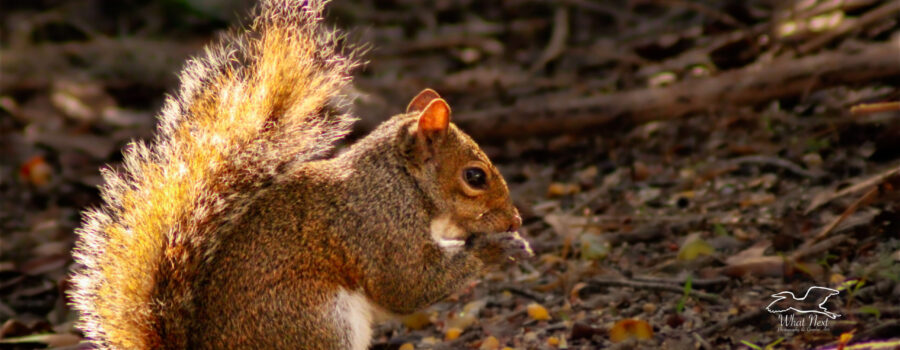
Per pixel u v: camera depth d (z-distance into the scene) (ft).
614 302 30.32
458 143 26.94
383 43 74.95
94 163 55.62
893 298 25.93
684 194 39.40
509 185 46.83
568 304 30.86
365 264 25.12
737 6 54.80
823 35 49.08
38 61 71.36
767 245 31.48
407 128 26.58
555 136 49.83
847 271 28.22
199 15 79.10
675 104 46.98
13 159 57.77
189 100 25.39
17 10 83.76
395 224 25.61
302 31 25.59
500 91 60.64
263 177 25.27
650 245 34.88
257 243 24.21
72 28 78.23
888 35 46.93
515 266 35.35
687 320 27.71
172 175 24.32
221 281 23.89
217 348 23.65
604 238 35.73
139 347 23.71
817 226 31.86
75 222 46.96
